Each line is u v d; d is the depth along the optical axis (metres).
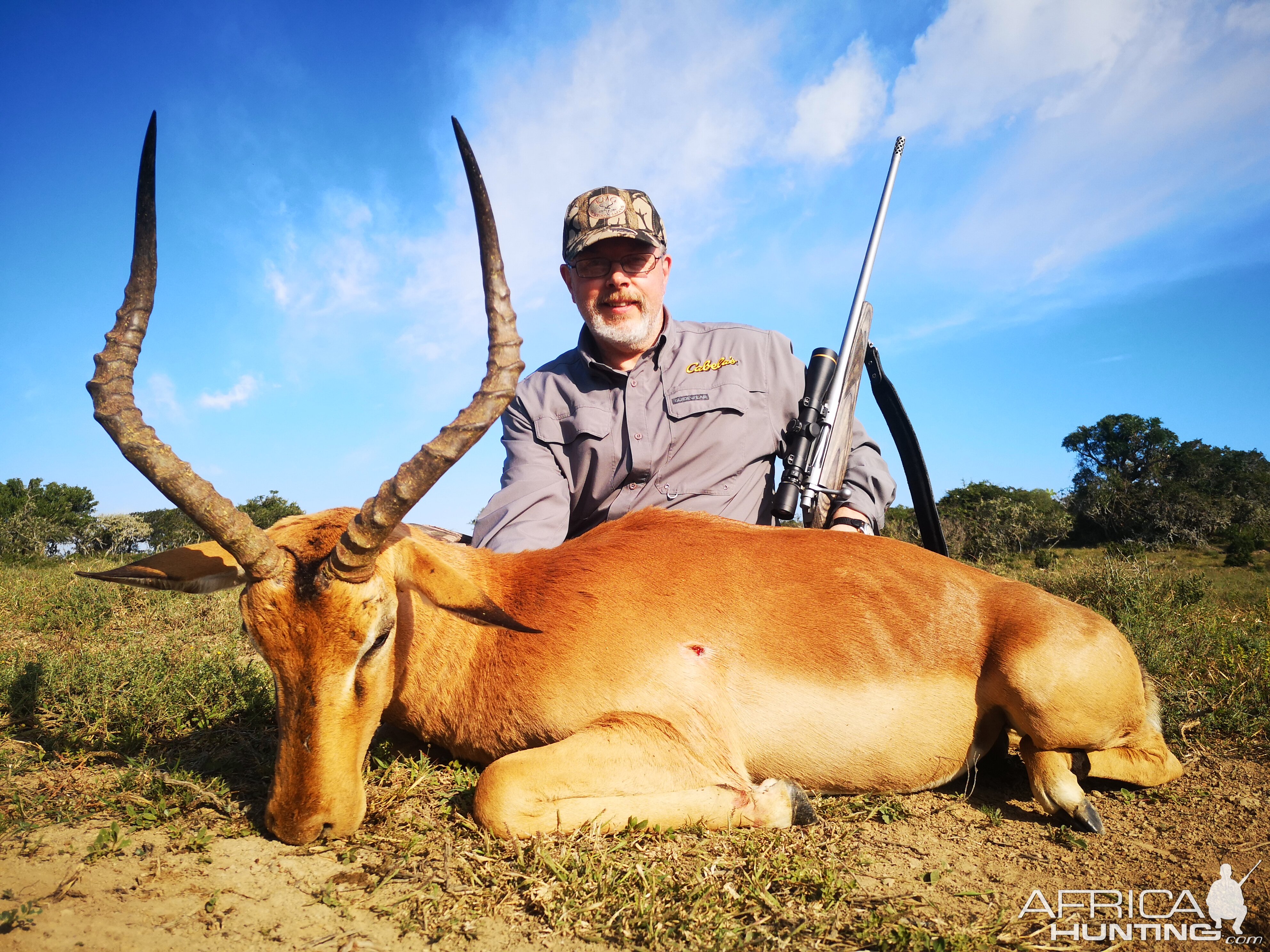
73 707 3.86
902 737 3.15
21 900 2.16
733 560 3.33
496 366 2.59
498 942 2.13
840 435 4.79
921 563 3.45
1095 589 7.49
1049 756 3.14
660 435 4.55
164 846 2.55
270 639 2.61
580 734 2.89
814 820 2.96
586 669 3.02
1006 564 14.06
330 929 2.13
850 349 5.02
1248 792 3.33
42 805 2.81
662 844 2.71
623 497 4.57
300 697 2.61
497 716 3.11
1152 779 3.31
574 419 4.57
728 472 4.57
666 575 3.25
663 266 4.70
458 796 2.99
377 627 2.72
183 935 2.06
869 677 3.13
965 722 3.23
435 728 3.24
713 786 2.92
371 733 2.83
